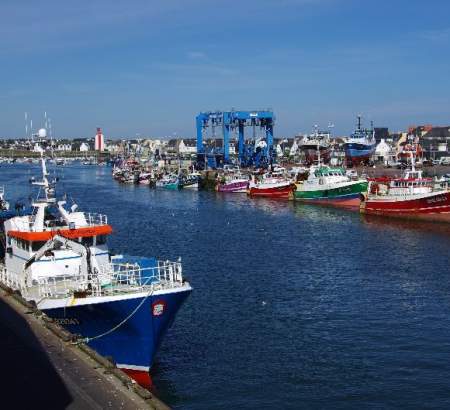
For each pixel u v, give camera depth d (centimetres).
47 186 2953
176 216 7981
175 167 17112
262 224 7062
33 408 1617
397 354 2736
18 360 1953
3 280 2981
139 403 1639
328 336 2980
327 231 6438
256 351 2794
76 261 2738
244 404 2281
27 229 2783
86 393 1703
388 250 5225
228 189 11781
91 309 2367
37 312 2425
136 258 2958
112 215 8169
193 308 3453
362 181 8494
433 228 6531
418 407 2238
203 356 2742
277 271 4397
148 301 2334
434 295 3678
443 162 14475
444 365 2603
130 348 2436
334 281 4069
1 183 12950
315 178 9331
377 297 3647
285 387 2419
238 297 3681
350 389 2392
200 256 5034
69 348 2070
